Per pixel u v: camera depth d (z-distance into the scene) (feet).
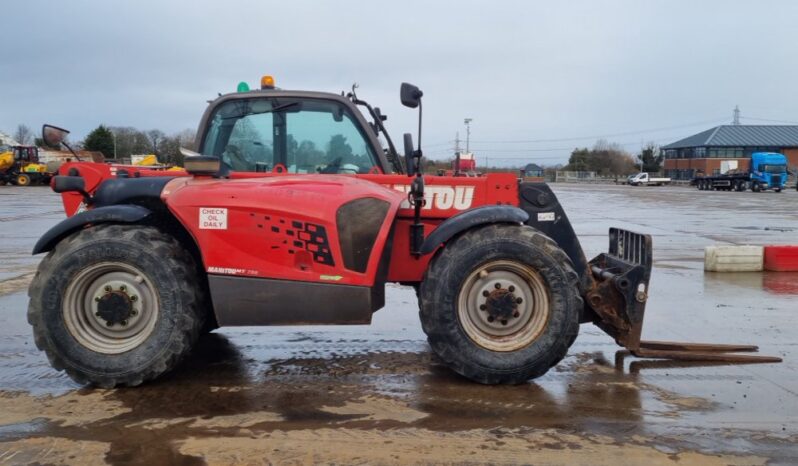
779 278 27.86
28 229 48.98
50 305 12.82
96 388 13.17
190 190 13.29
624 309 14.58
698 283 26.53
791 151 239.91
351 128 16.42
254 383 13.65
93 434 10.99
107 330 13.14
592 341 17.19
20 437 10.85
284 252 13.12
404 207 14.51
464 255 13.14
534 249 13.21
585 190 159.63
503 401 12.67
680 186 203.92
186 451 10.37
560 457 10.28
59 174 14.75
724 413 12.18
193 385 13.48
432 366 14.90
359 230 13.25
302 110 16.37
